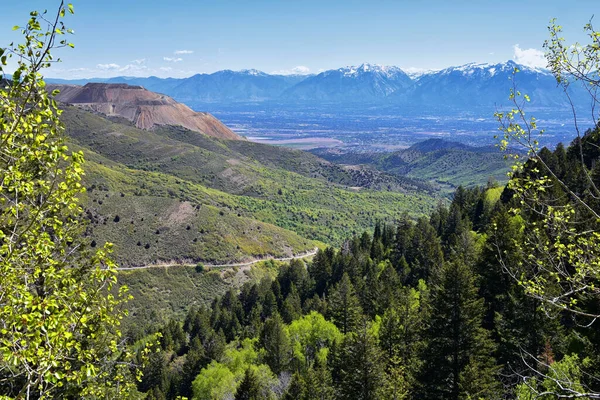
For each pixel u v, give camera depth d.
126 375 20.98
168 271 175.88
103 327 17.31
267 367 63.03
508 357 39.03
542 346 36.84
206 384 65.75
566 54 13.23
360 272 96.75
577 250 14.07
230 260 193.25
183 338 110.19
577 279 13.98
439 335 36.94
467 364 34.22
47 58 11.36
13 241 12.70
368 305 76.12
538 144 12.80
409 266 94.44
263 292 123.75
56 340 11.98
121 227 189.38
